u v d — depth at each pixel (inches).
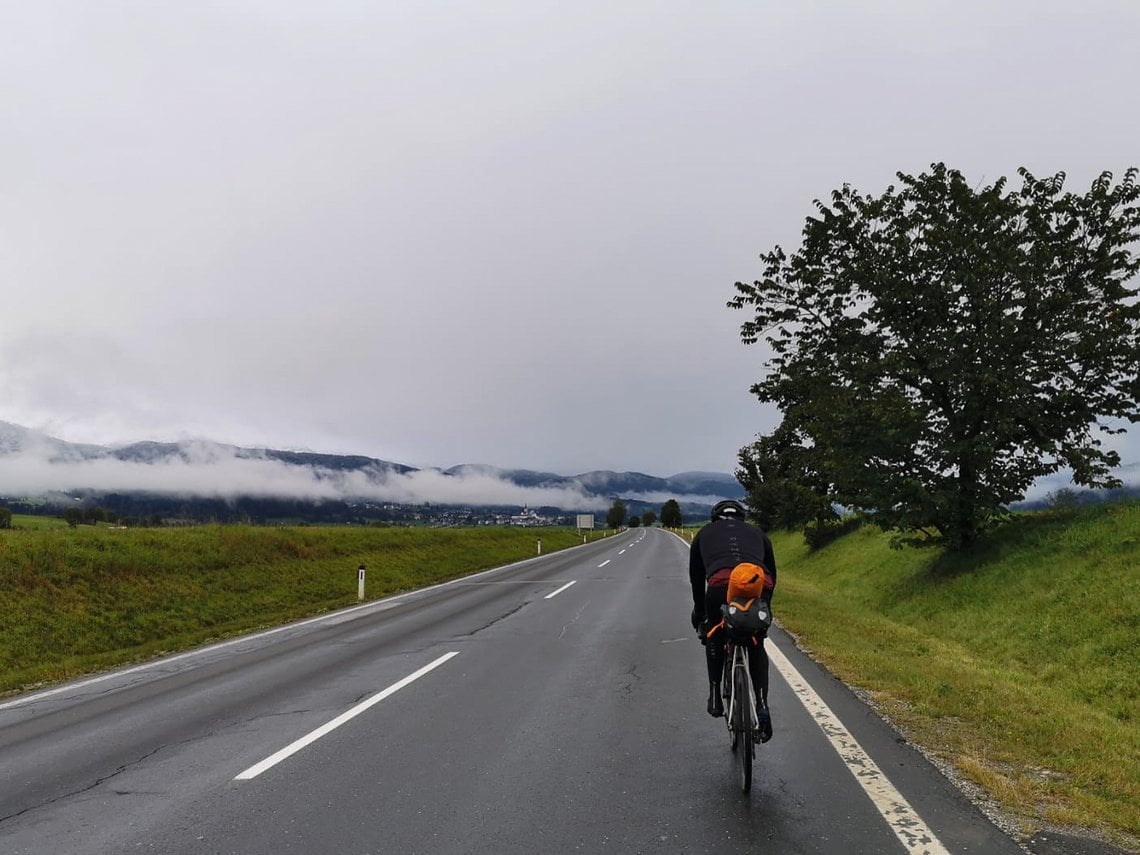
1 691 359.6
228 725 251.3
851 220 661.3
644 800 171.0
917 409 599.8
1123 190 575.5
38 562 587.5
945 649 422.0
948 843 144.1
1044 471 594.6
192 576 701.9
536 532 2397.9
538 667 338.0
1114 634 375.6
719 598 190.5
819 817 158.2
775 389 768.9
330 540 1031.0
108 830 161.5
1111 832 149.3
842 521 1245.1
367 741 224.4
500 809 167.3
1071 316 569.9
